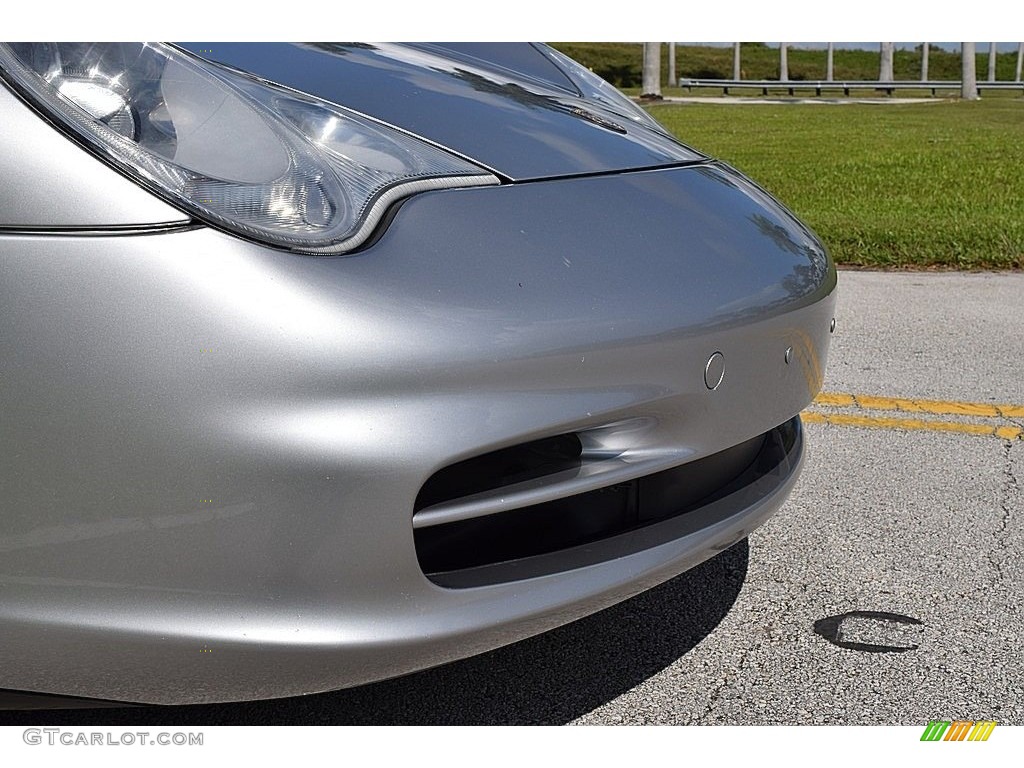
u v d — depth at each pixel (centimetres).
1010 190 1071
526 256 158
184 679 148
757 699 200
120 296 137
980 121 2467
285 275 140
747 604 235
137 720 189
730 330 174
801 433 227
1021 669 210
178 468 138
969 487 300
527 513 163
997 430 348
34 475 140
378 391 139
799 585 244
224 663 145
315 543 140
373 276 144
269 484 138
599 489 168
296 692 151
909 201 977
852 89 4244
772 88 4044
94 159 141
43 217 139
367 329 139
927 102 3462
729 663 212
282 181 150
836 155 1591
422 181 164
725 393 175
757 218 208
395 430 140
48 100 144
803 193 1067
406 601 147
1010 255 640
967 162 1441
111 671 148
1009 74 7188
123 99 149
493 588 156
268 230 143
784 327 187
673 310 166
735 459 199
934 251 652
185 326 136
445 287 147
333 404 138
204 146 150
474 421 144
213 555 141
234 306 137
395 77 204
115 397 137
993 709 198
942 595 239
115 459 138
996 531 272
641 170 203
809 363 200
